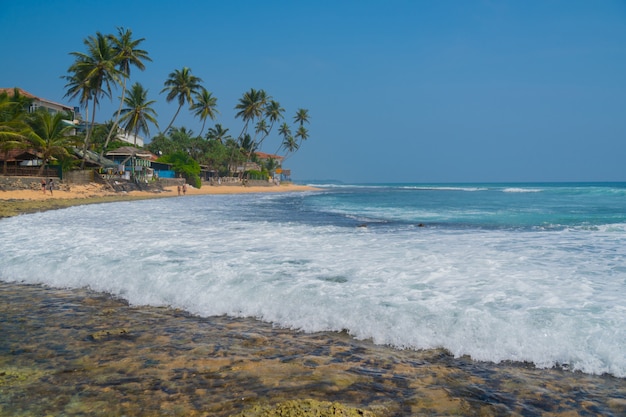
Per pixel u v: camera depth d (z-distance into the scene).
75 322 5.54
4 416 3.19
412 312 5.43
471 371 4.07
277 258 9.27
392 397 3.55
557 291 6.44
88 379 3.86
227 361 4.28
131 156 56.25
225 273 7.66
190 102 63.59
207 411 3.29
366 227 15.88
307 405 3.22
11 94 53.47
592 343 4.44
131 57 49.53
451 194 59.12
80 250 10.18
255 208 29.12
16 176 36.97
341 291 6.47
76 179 43.44
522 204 31.89
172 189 58.56
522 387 3.76
